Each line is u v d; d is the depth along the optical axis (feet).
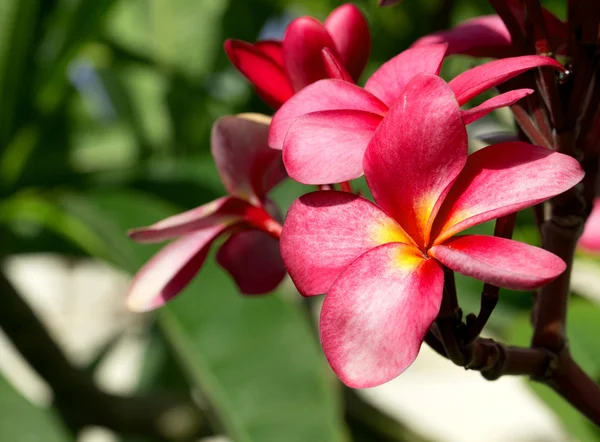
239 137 1.36
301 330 1.76
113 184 2.32
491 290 1.14
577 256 2.20
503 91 1.25
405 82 1.18
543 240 1.29
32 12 2.22
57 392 2.46
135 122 2.96
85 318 5.36
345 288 1.06
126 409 2.49
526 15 1.22
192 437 2.48
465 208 1.09
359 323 1.04
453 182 1.09
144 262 1.94
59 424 1.98
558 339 1.27
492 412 4.97
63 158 2.74
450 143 1.08
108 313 5.35
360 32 1.33
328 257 1.10
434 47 1.20
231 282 1.83
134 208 2.03
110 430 2.49
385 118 1.08
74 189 2.33
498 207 1.07
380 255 1.08
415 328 1.03
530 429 4.80
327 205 1.12
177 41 2.81
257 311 1.77
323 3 2.66
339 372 1.03
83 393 2.47
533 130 1.24
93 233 2.04
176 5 2.81
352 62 1.33
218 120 1.35
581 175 1.06
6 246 2.42
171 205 2.29
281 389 1.70
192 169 2.32
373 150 1.08
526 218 2.15
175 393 2.58
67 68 2.34
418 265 1.07
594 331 1.91
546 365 1.26
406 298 1.05
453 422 4.89
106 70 3.02
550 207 1.28
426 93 1.08
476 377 5.27
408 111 1.08
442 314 1.13
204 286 1.82
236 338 1.76
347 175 1.08
